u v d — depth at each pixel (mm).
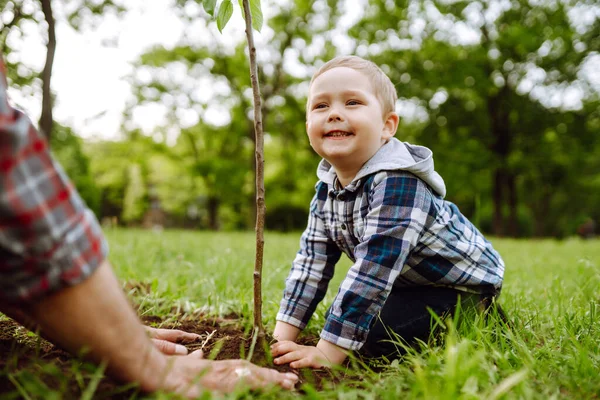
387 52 17969
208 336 1689
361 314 1672
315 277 2047
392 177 1806
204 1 1530
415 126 19578
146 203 31719
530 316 2082
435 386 1184
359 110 1853
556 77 18266
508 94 18906
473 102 19516
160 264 3830
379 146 1927
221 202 26281
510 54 18172
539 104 19000
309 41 18906
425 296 1922
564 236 32938
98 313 1017
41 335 1405
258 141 1467
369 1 18156
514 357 1447
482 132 19516
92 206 28266
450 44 17953
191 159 24078
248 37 1424
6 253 913
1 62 1068
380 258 1697
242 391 1178
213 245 5758
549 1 17859
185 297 2725
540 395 1155
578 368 1357
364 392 1220
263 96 19375
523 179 23141
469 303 1909
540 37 17375
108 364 1069
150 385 1109
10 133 899
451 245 1892
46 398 1006
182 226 32969
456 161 18219
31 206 910
